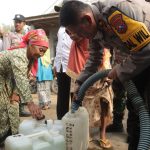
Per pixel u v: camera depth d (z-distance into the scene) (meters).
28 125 2.73
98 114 3.87
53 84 8.88
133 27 2.00
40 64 6.48
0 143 3.64
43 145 2.47
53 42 13.13
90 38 2.36
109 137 4.42
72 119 2.62
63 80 4.41
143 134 2.18
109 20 2.08
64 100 4.45
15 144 2.35
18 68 3.16
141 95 2.42
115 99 4.49
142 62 2.07
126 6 2.06
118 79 2.25
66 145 2.66
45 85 6.55
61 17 2.18
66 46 4.33
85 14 2.12
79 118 2.64
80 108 2.75
